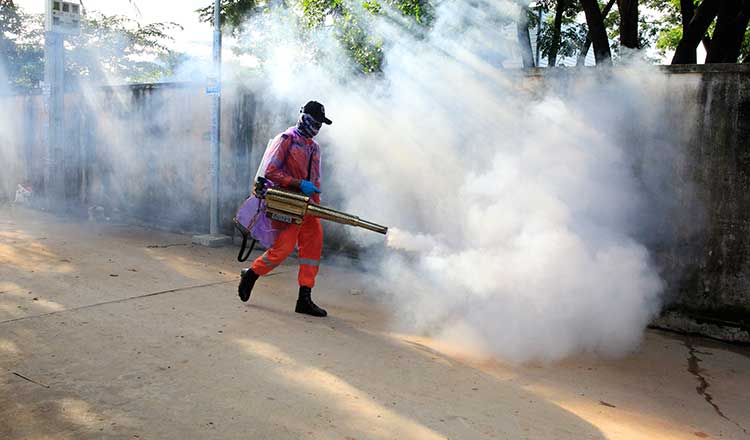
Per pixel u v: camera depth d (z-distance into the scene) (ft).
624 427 11.38
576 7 37.50
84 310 16.46
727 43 28.53
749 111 16.11
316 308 17.17
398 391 12.30
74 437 9.83
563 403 12.33
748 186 16.25
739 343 16.51
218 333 15.10
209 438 10.02
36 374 12.18
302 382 12.42
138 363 12.98
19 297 17.39
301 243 17.28
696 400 12.89
